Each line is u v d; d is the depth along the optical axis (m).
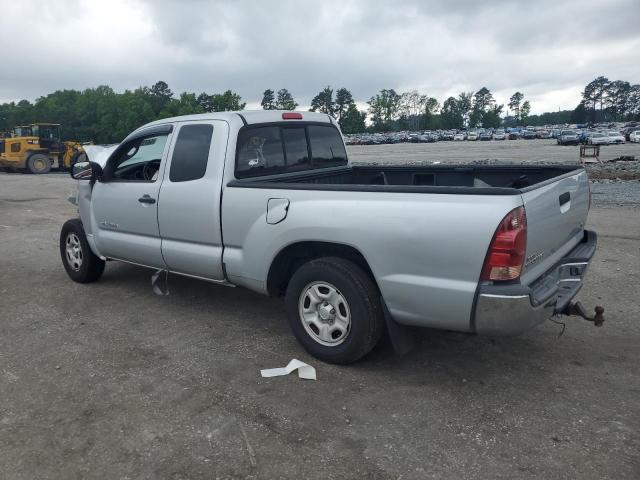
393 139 100.94
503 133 95.69
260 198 4.38
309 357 4.41
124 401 3.78
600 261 7.05
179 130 5.06
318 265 4.11
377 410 3.59
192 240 4.96
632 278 6.29
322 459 3.10
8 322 5.36
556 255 4.13
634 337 4.66
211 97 131.50
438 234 3.50
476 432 3.32
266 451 3.18
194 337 4.88
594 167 21.77
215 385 3.98
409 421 3.46
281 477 2.96
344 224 3.89
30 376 4.18
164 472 3.02
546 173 5.03
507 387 3.86
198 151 4.86
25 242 9.21
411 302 3.71
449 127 191.88
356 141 100.75
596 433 3.27
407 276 3.68
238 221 4.54
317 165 5.76
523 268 3.47
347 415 3.54
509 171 5.25
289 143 5.38
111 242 5.80
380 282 3.81
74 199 6.61
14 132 28.02
